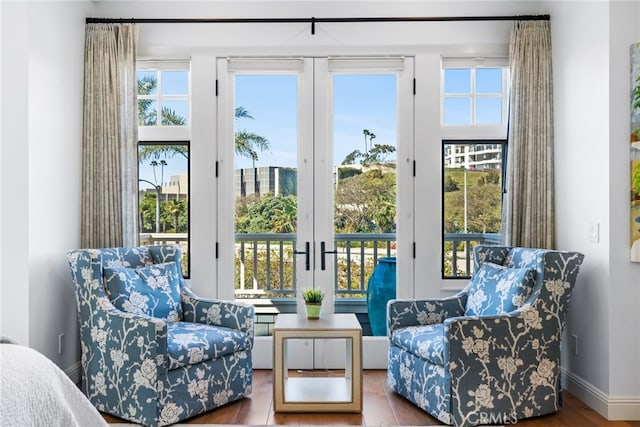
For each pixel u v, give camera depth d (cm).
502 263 357
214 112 399
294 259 405
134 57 386
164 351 284
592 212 323
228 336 323
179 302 354
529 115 378
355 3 396
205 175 399
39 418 167
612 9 304
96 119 380
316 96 401
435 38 395
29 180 309
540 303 304
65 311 353
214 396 313
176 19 390
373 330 405
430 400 303
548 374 305
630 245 303
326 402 313
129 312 321
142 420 286
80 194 376
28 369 174
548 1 383
